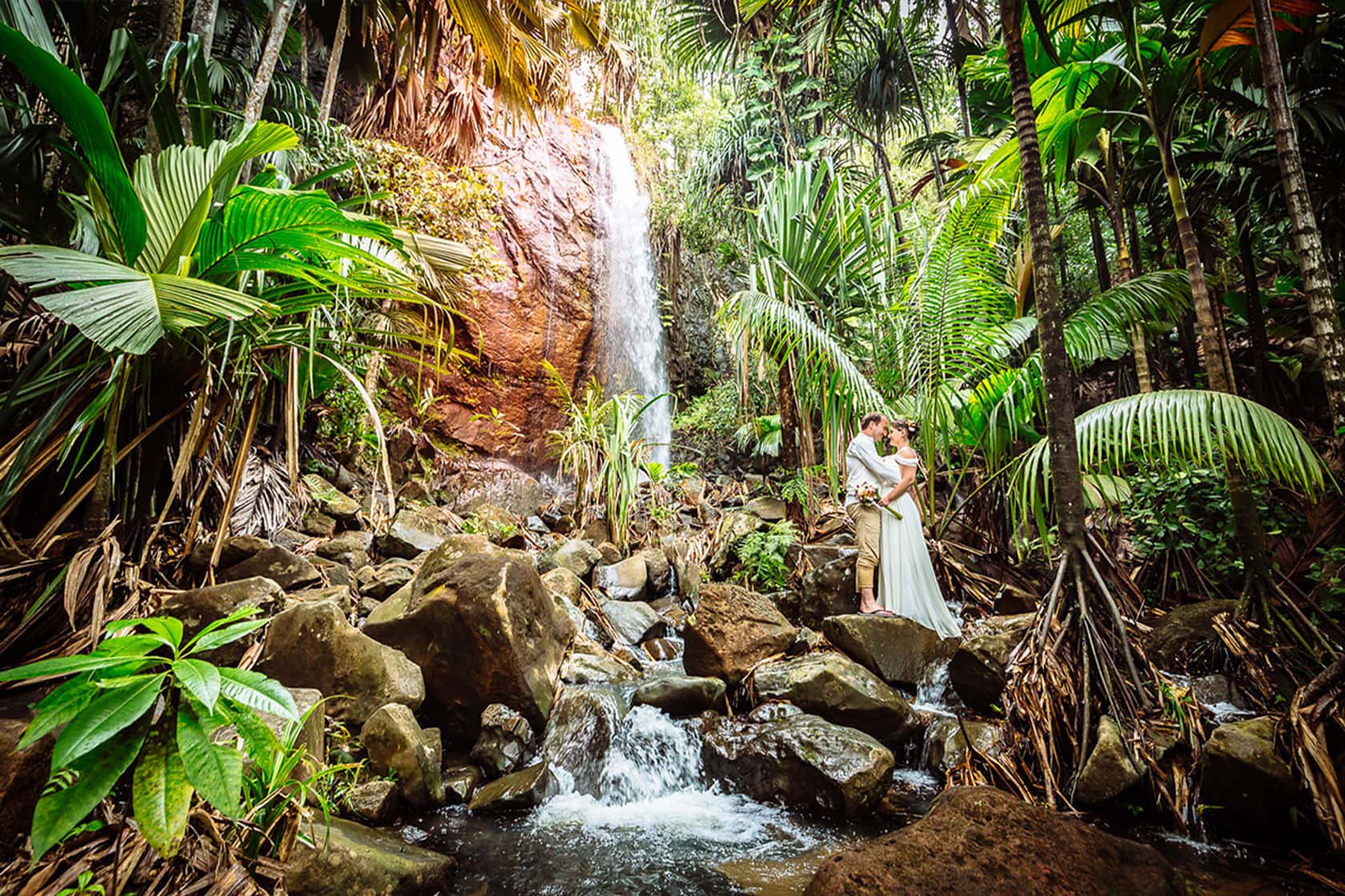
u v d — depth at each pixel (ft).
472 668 10.68
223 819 5.93
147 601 9.12
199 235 8.71
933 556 17.31
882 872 6.37
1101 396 23.15
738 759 9.98
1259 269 23.89
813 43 24.57
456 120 21.93
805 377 18.65
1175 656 12.03
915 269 20.15
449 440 26.11
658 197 37.55
